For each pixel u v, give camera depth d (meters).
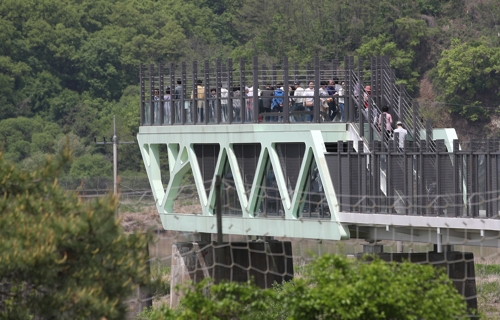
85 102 193.62
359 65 69.75
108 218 43.41
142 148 82.56
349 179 63.34
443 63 175.75
